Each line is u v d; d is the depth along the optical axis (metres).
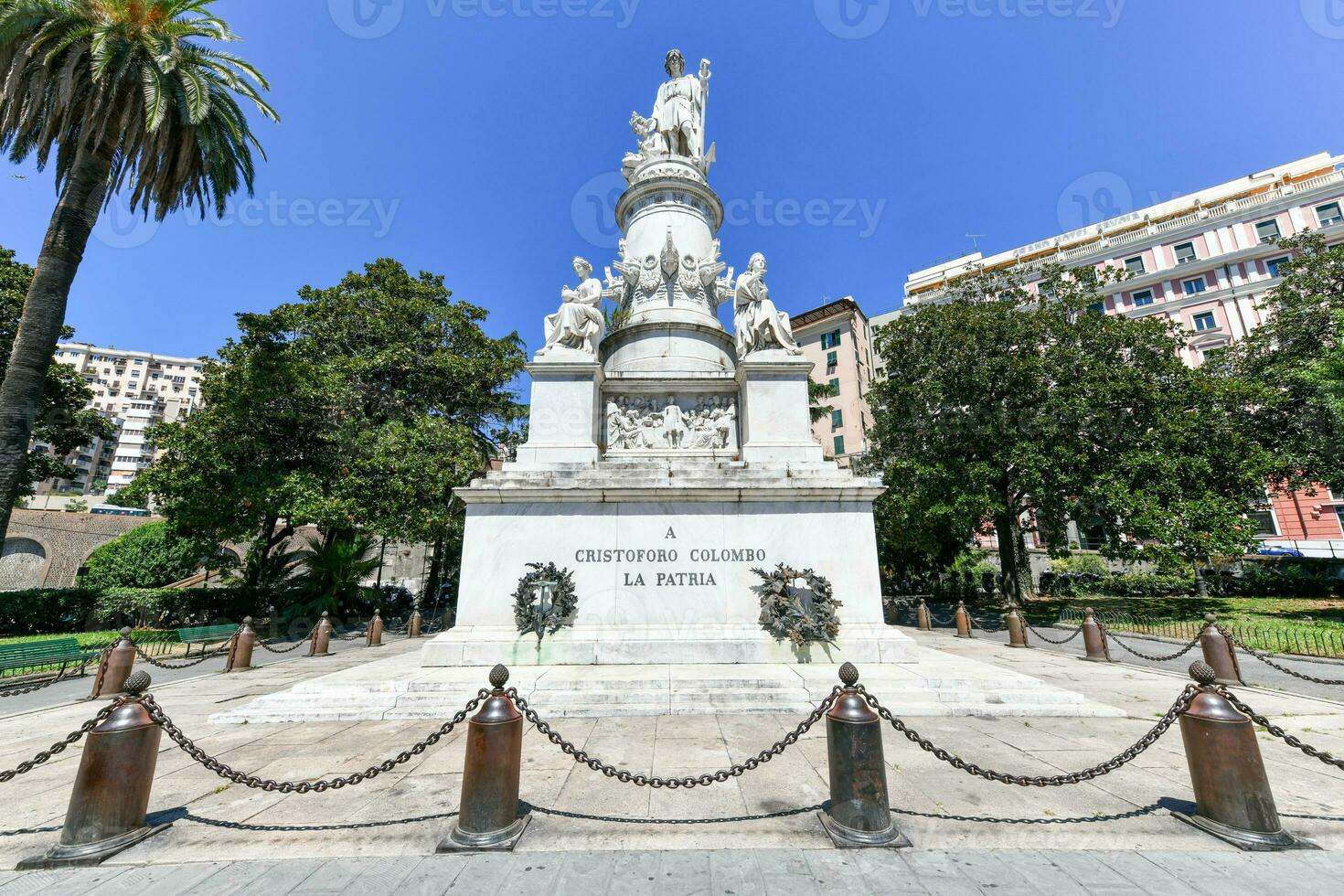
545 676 8.06
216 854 3.93
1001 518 23.31
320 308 23.33
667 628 9.03
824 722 6.84
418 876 3.60
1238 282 40.09
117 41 13.82
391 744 6.25
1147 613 20.66
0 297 19.31
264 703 7.52
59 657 11.18
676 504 9.59
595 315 11.40
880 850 3.88
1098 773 4.28
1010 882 3.46
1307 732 6.67
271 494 18.58
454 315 25.22
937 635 17.31
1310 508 34.31
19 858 3.92
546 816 4.43
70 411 22.78
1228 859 3.74
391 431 20.83
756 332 11.36
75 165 14.14
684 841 4.02
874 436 25.16
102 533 32.91
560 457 10.48
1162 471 17.19
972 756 5.68
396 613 26.14
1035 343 20.86
